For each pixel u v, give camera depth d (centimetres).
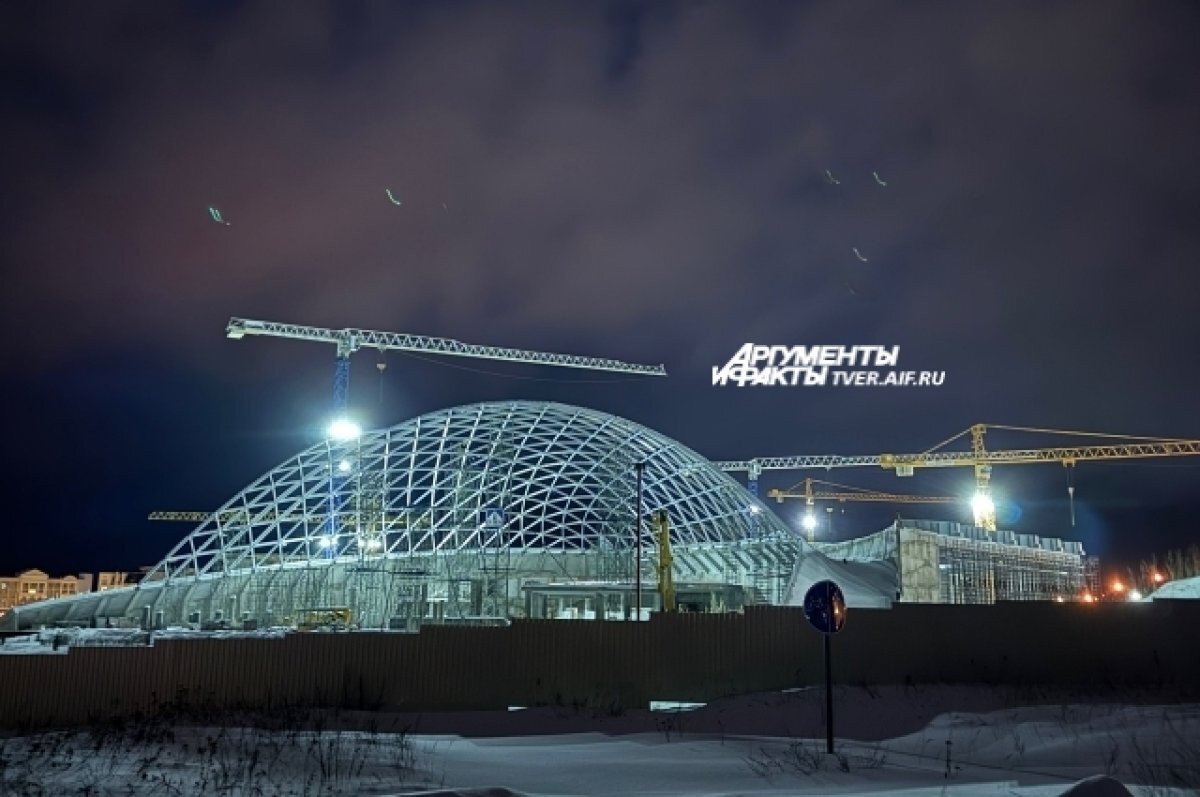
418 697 2609
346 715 2375
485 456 8350
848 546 8888
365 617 7256
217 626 6731
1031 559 9581
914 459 19088
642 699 2633
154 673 2564
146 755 1541
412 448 8162
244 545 7612
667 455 8519
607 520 8869
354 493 7675
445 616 7031
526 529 8694
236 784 1287
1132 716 1897
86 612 8306
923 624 2719
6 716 2445
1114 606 2759
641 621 2689
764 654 2673
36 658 2498
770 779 1399
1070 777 1406
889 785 1338
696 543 8738
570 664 2652
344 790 1259
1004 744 1755
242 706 2533
